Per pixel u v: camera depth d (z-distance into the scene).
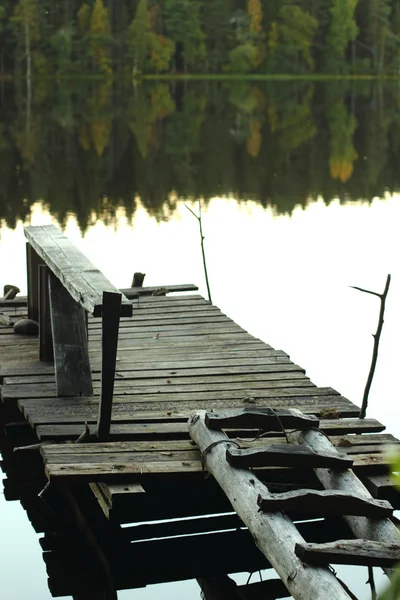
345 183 22.39
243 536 5.82
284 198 20.16
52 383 7.41
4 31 76.81
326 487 5.39
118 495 5.43
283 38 86.31
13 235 15.91
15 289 10.30
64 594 5.25
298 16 85.69
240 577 5.39
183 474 5.63
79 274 6.66
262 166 25.34
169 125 37.97
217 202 19.55
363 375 9.40
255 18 86.31
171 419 6.62
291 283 13.04
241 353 8.29
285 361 8.05
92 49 80.31
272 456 5.29
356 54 90.00
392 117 43.69
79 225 16.91
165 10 84.44
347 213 18.36
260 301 12.16
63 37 78.62
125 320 9.44
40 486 6.70
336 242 15.62
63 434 6.34
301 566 4.34
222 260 14.33
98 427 6.23
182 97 59.84
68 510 6.25
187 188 21.41
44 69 78.75
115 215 17.92
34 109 46.94
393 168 25.08
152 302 10.20
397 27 87.94
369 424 6.57
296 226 17.02
